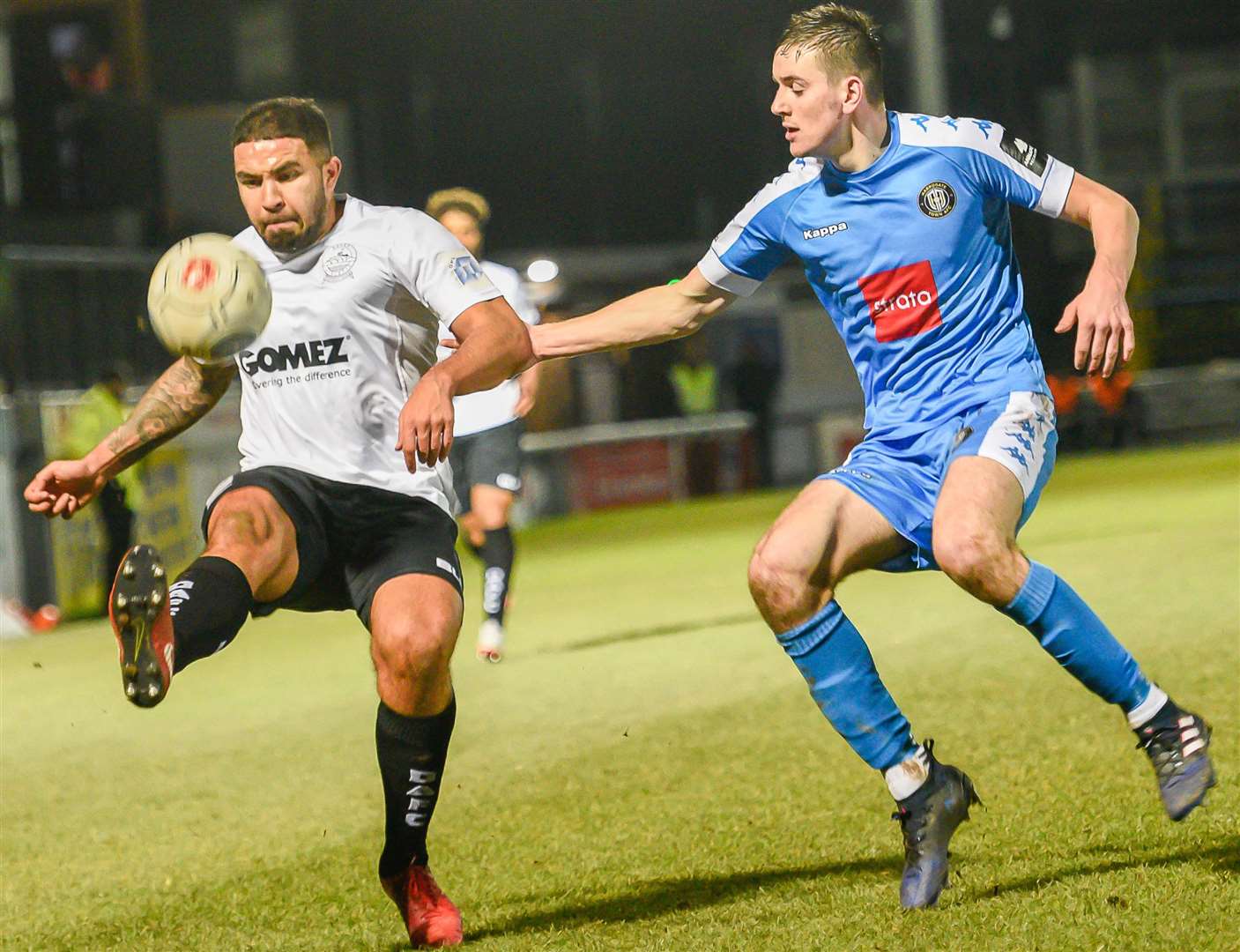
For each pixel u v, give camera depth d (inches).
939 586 1422.2
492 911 622.2
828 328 3558.1
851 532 579.8
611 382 3440.0
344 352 586.2
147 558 495.2
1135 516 1989.4
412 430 539.8
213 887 701.3
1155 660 992.2
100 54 3459.6
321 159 577.3
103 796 910.4
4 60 3270.2
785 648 573.9
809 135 585.6
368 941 590.9
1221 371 3764.8
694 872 649.0
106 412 2011.6
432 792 580.1
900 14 4463.6
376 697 1157.1
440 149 4904.0
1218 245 4256.9
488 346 565.0
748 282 636.1
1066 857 604.7
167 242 3041.3
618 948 536.7
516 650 1322.6
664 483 3253.0
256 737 1048.2
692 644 1246.9
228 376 623.5
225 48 4087.1
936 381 595.8
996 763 777.6
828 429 3464.6
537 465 3088.1
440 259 577.6
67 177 3174.2
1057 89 4790.8
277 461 598.2
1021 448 572.4
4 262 2098.9
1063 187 594.6
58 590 1990.7
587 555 2194.9
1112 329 567.2
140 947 612.1
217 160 3292.3
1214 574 1304.1
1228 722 807.7
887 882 597.3
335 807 837.8
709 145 5017.2
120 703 1234.6
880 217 591.8
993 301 599.8
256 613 585.9
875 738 565.0
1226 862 565.6
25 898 710.5
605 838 716.7
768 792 771.4
